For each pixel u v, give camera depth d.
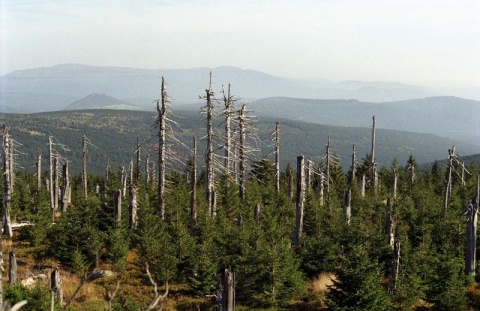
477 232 30.62
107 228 32.81
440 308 21.94
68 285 25.20
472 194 44.25
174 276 25.77
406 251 25.56
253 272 22.94
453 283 22.14
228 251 26.67
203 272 24.33
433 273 23.50
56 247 30.41
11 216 45.34
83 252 29.02
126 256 29.69
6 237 37.19
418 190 48.34
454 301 21.66
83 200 32.19
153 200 43.59
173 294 24.88
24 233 36.66
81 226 29.72
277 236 27.23
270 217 30.50
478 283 26.12
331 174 60.31
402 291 21.17
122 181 50.59
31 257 31.20
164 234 29.59
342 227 30.98
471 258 26.86
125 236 32.62
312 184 63.06
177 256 26.94
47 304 17.06
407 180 62.97
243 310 22.03
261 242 24.33
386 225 30.44
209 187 37.06
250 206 40.56
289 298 22.94
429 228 31.25
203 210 34.38
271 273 22.48
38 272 27.61
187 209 38.66
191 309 22.44
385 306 19.39
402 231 32.25
